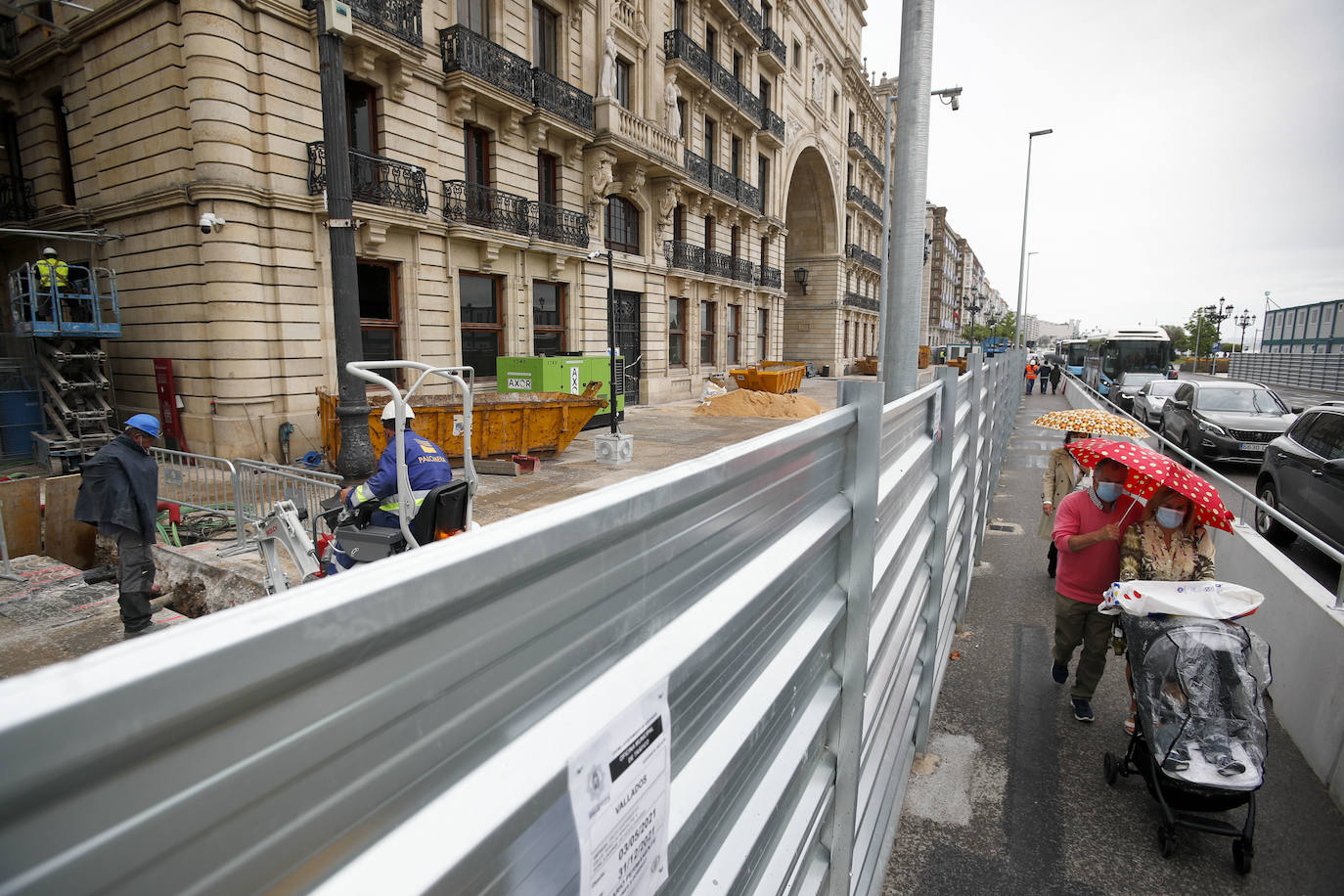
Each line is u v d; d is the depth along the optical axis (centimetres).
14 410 1273
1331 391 3262
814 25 3941
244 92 1304
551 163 2130
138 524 586
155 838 44
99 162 1498
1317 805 345
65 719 35
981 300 13250
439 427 1192
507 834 70
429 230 1628
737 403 2209
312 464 1302
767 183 3597
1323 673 370
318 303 1434
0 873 35
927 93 442
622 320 2497
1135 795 351
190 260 1348
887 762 290
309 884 56
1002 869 303
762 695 139
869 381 193
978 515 684
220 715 46
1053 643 486
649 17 2438
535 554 73
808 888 194
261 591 662
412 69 1583
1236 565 519
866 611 204
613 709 89
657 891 108
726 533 126
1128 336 2991
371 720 60
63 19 1495
